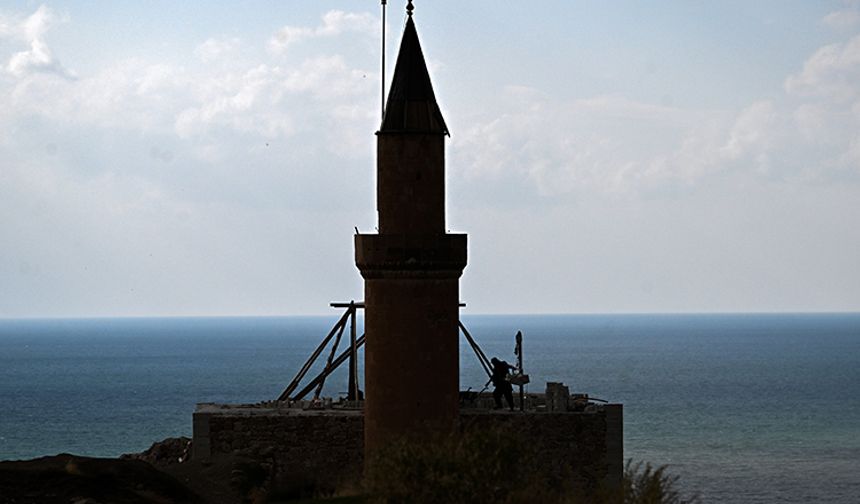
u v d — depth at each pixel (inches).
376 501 1154.0
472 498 1127.0
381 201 1556.3
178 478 1568.7
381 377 1546.5
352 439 1712.6
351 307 1999.3
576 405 1788.9
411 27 1595.7
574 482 1716.3
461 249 1560.0
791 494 3567.9
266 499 1553.9
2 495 1325.0
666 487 1216.2
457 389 1566.2
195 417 1710.1
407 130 1542.8
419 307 1541.6
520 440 1209.4
